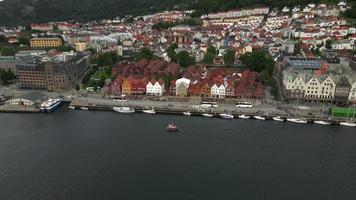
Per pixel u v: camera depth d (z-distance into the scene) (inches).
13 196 5526.6
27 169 6338.6
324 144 7303.2
